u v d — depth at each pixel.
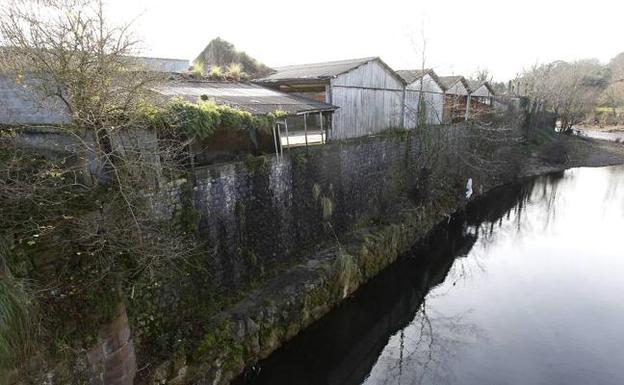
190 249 8.41
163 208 8.38
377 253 14.55
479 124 26.95
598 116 60.59
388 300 14.70
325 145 14.30
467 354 11.50
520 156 33.84
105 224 6.77
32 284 5.56
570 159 36.62
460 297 14.74
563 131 45.72
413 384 10.46
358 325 13.05
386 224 16.47
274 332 10.10
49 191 6.45
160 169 8.15
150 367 7.64
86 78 6.71
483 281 15.88
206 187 9.48
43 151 7.84
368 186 16.75
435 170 20.84
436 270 17.09
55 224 6.09
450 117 25.67
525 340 12.03
